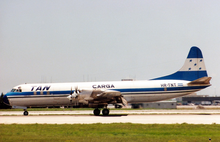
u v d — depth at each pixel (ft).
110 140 228.43
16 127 319.88
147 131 284.00
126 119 392.88
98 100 449.48
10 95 498.28
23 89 499.10
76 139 233.55
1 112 635.25
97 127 312.29
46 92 492.95
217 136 251.19
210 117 416.05
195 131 282.15
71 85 495.00
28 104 497.46
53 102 494.59
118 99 452.35
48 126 325.21
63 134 265.95
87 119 398.01
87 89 448.65
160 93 479.00
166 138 239.30
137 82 486.38
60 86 495.41
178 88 481.46
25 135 259.80
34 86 501.56
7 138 241.55
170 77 496.64
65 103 496.23
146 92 477.36
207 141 222.28
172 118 402.52
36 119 410.72
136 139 233.55
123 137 244.01
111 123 345.51
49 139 234.17
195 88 485.56
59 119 404.57
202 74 497.87
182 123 338.75
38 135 259.39
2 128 312.29
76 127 314.35
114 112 571.28
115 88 479.00
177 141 222.28
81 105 465.47
